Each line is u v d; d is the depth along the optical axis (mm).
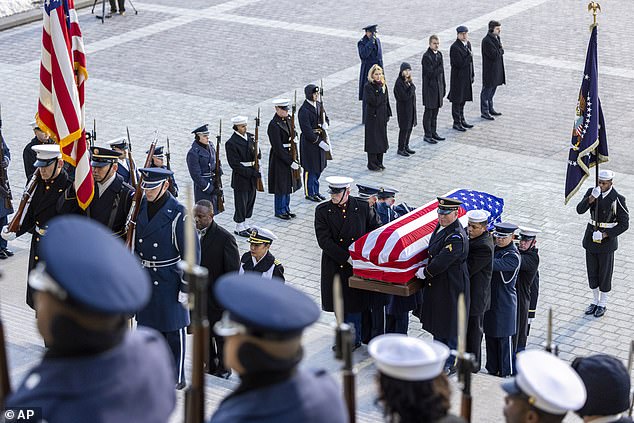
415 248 13992
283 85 28156
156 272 11383
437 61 23969
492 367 14734
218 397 10898
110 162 11891
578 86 27812
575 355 15656
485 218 13742
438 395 4289
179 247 11352
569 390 4781
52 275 3123
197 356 3975
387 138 23344
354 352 14344
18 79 29031
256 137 19500
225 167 22938
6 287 15734
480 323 13922
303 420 3754
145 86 28156
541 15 34188
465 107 26656
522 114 25969
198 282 3834
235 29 33281
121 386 3346
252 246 14039
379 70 22125
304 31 32969
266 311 3637
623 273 18172
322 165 21344
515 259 14188
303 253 19094
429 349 4320
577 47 30891
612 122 25172
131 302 3168
